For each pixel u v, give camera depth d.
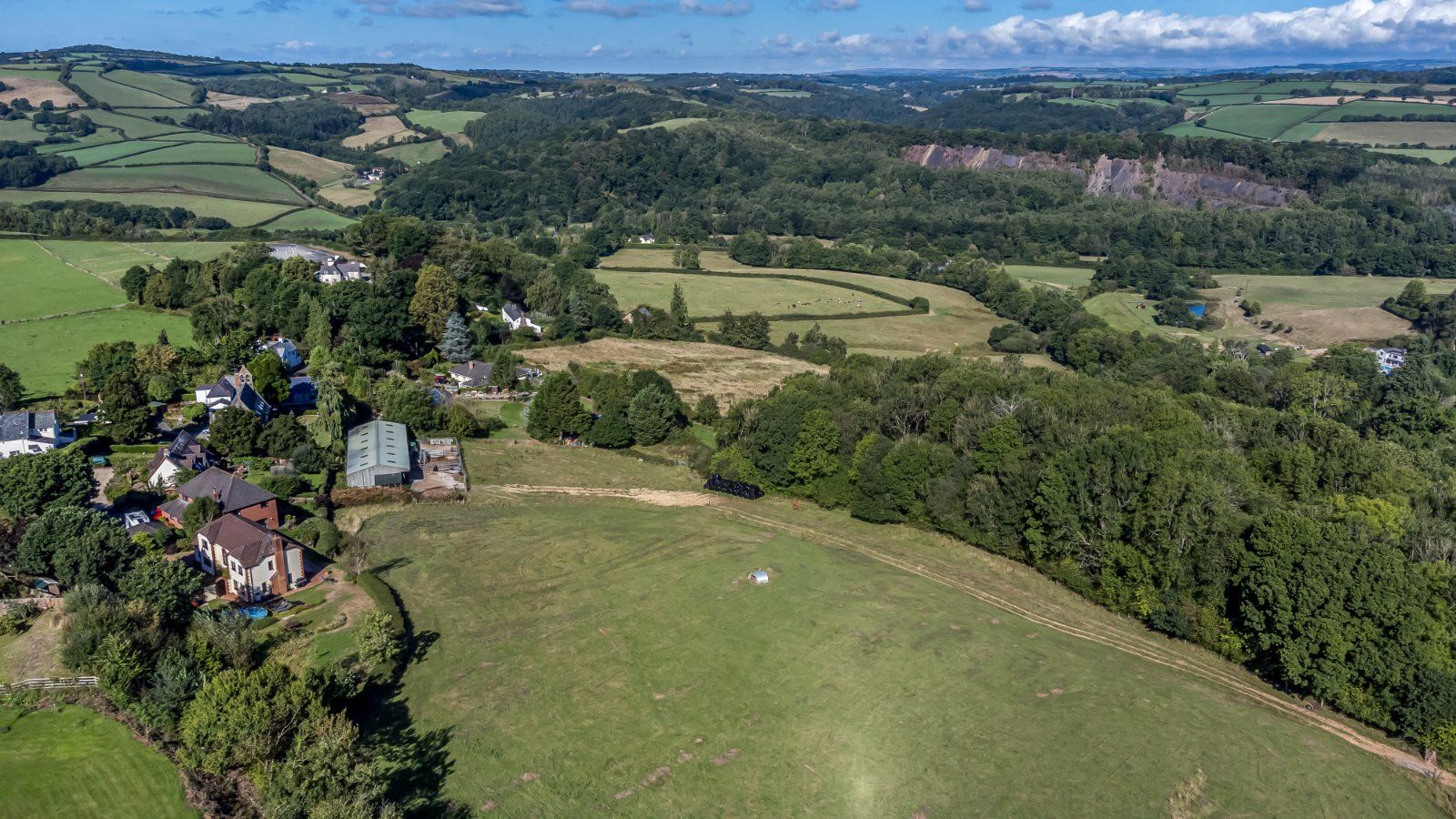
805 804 52.91
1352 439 98.06
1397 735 62.91
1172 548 74.81
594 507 98.12
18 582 64.75
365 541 85.06
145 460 96.62
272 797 45.06
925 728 59.66
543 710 59.50
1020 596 81.44
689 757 55.94
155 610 57.75
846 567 83.38
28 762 47.97
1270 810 53.84
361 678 59.56
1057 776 55.59
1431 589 64.81
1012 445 93.69
